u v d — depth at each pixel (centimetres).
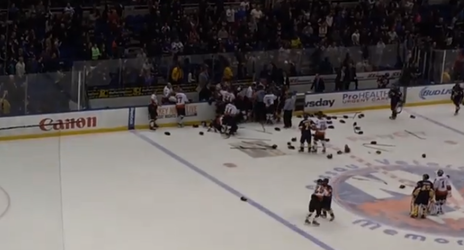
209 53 3269
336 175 2525
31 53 3089
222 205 2222
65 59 3206
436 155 2806
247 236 2016
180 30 3419
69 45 3266
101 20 3350
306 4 3747
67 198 2203
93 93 3044
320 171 2556
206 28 3469
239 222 2105
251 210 2192
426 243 2033
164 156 2638
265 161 2631
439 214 2234
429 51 3575
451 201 2350
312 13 3719
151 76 3145
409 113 3369
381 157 2744
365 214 2203
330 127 3073
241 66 3269
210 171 2505
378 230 2097
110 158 2584
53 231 1870
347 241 2014
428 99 3525
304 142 2802
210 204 2223
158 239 1973
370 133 3039
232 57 3259
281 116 3123
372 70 3509
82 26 3303
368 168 2611
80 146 2703
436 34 3919
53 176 2356
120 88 3091
